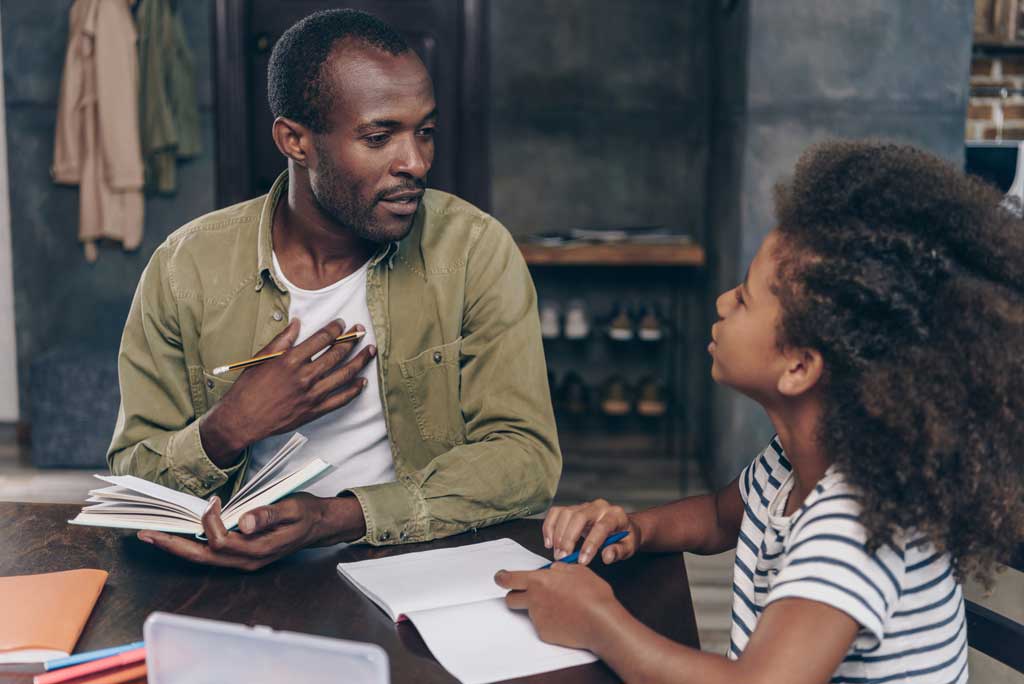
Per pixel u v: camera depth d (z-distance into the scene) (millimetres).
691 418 4375
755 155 3203
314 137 1241
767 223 3227
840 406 846
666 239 3939
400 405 1436
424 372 1436
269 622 1013
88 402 3881
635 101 4332
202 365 1430
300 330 1404
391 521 1217
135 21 3910
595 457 4352
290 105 1245
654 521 1197
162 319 1411
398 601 1030
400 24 4223
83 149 3971
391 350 1415
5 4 4031
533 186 4387
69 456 3910
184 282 1402
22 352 4254
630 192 4379
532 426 1381
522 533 1281
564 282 4395
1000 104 3779
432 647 941
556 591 953
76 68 3906
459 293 1435
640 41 4297
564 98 4336
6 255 4301
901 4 3135
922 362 806
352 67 1201
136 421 1396
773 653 787
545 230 4410
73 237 4176
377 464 1455
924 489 805
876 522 802
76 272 4191
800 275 857
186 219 4145
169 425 1411
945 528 816
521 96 4336
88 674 899
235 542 1102
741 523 1158
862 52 3154
